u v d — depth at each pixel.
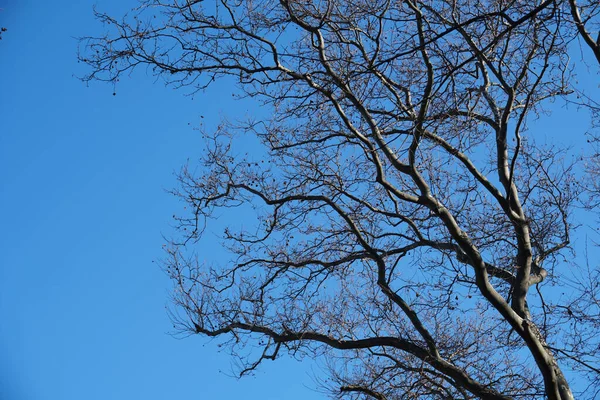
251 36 13.67
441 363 12.72
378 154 13.16
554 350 12.00
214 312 14.70
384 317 14.31
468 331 14.06
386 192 14.66
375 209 14.56
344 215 14.27
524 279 13.30
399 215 14.16
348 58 12.94
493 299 12.20
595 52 12.66
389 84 12.94
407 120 11.77
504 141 13.46
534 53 12.72
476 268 12.23
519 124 12.62
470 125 11.52
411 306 13.53
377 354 13.48
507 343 13.49
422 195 12.71
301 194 14.91
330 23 13.46
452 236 12.45
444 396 12.98
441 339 13.94
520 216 13.56
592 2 11.98
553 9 10.46
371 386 13.59
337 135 14.76
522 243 13.27
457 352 13.27
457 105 11.29
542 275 13.87
